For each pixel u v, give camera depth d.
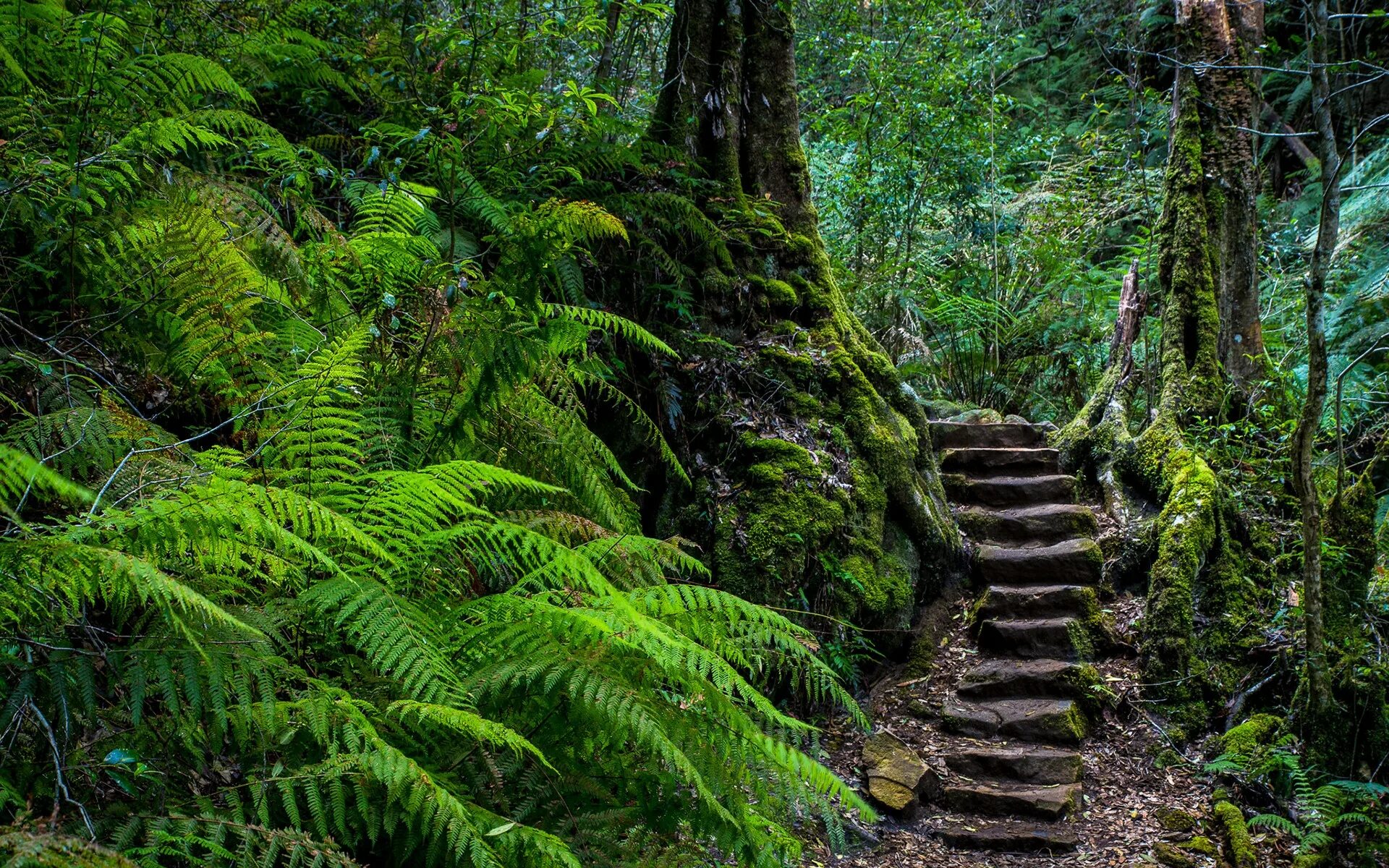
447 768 2.24
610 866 2.24
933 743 4.88
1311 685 4.53
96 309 2.86
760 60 6.60
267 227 3.12
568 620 2.29
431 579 2.54
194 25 4.19
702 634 2.73
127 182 2.84
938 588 5.91
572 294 4.78
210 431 2.36
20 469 1.42
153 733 1.92
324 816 1.94
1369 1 10.28
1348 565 4.91
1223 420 6.41
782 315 6.19
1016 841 4.16
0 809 1.63
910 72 9.34
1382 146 9.11
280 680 2.11
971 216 9.74
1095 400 7.11
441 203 4.53
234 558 2.03
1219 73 6.78
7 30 3.03
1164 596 5.43
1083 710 5.05
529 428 3.29
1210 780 4.63
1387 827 4.07
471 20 5.20
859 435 5.82
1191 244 6.69
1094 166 10.65
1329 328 7.55
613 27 6.68
